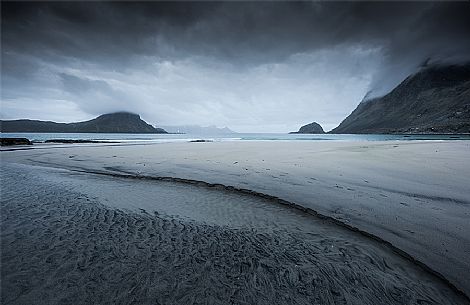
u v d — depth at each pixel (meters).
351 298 3.66
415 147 24.31
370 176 10.37
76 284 3.73
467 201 7.02
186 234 5.59
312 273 4.20
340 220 6.20
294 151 22.05
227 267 4.32
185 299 3.53
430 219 5.90
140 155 19.61
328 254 4.78
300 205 7.31
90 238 5.25
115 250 4.77
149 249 4.85
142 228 5.87
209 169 12.94
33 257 4.41
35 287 3.64
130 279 3.90
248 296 3.65
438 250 4.63
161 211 7.12
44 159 17.42
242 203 7.89
